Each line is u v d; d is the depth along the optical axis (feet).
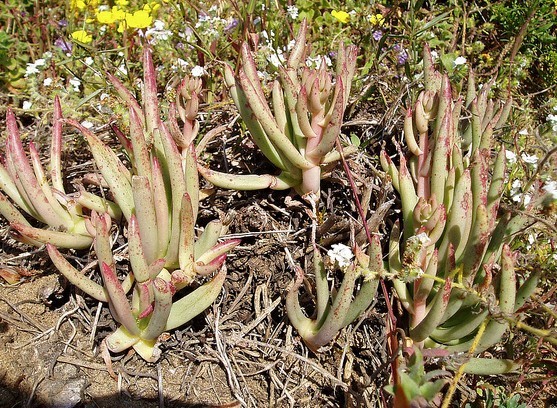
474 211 1.05
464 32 1.72
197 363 1.12
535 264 1.12
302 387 1.10
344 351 1.11
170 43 1.68
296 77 1.25
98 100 1.58
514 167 1.24
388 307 1.04
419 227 1.05
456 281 1.02
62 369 1.09
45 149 1.47
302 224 1.29
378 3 1.86
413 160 1.22
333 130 1.10
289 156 1.16
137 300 1.05
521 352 1.11
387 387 0.81
